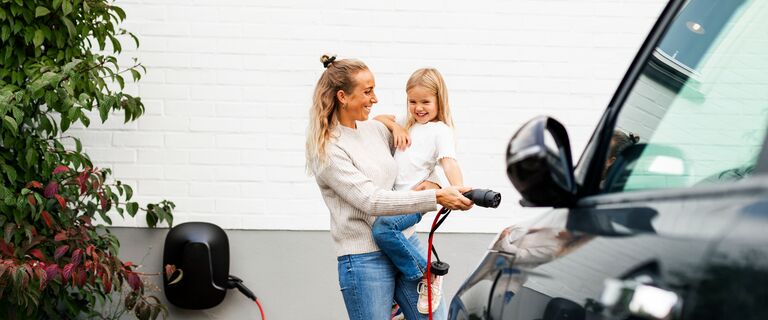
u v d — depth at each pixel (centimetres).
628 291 190
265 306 567
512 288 234
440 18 565
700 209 195
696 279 177
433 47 565
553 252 226
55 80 482
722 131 225
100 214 514
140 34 560
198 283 539
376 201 375
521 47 569
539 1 569
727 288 170
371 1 563
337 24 562
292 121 564
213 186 564
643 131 246
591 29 571
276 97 563
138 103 526
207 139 563
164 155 563
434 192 367
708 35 250
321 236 569
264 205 566
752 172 208
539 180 232
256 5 561
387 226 389
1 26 496
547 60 570
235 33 561
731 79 233
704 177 220
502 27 568
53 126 552
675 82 248
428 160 416
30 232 487
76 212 523
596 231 219
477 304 250
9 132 495
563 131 236
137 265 538
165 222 564
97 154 561
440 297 407
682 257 184
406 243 391
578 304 203
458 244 574
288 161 565
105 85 508
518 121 570
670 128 239
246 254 566
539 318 216
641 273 191
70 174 515
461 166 570
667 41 258
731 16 248
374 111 562
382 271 395
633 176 236
